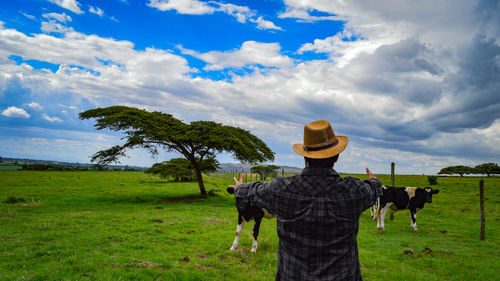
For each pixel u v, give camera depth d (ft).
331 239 6.56
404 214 66.44
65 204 64.28
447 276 25.03
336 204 6.63
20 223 39.42
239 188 8.18
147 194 90.79
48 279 19.08
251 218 28.48
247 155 80.69
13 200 64.28
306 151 7.34
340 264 6.55
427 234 42.65
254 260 25.36
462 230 47.62
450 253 31.83
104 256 24.56
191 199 79.87
